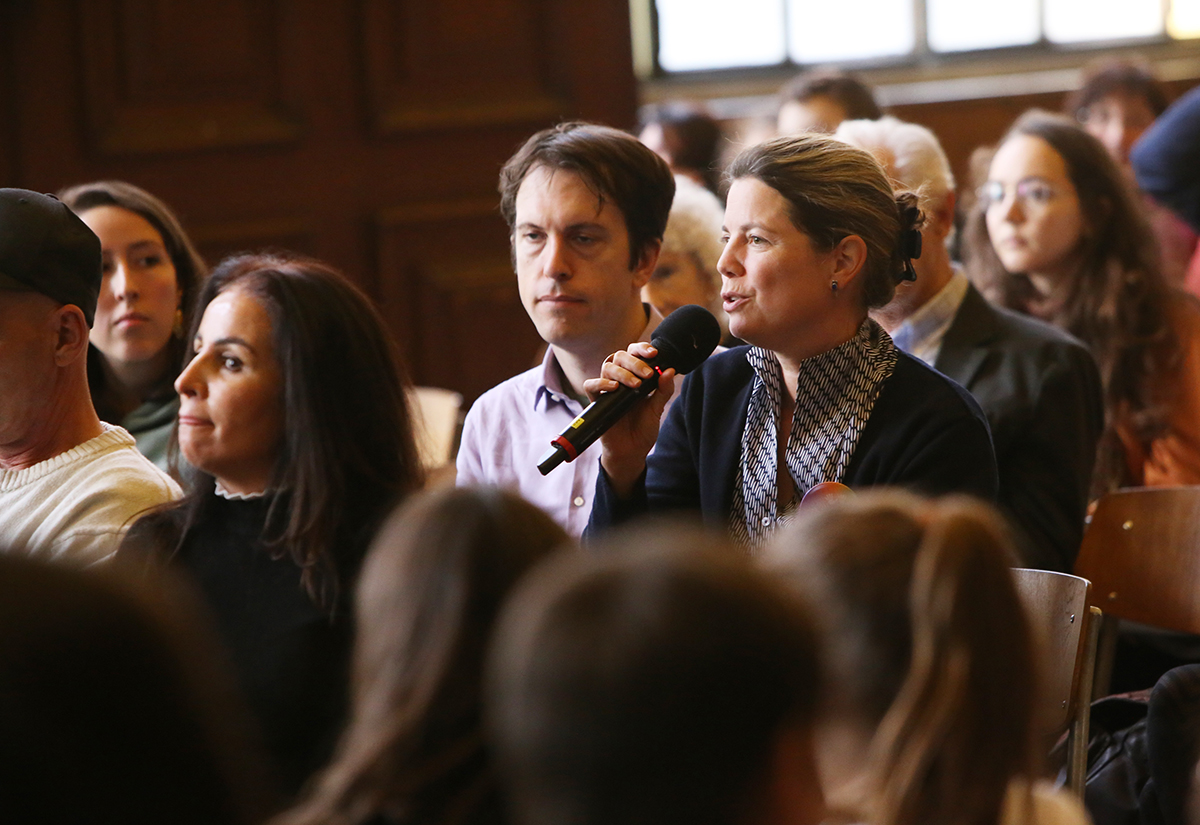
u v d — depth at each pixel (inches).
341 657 165.2
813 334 183.0
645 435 194.5
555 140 221.5
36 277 197.6
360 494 172.1
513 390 243.0
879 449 179.0
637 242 222.8
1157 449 304.3
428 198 494.3
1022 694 105.5
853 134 268.5
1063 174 314.0
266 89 478.6
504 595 104.7
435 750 102.7
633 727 73.1
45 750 70.0
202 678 76.8
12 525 197.3
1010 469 254.8
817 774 81.7
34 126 458.0
